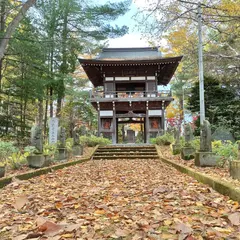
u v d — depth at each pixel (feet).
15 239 7.30
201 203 11.07
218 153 22.36
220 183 12.84
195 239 6.93
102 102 70.28
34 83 46.83
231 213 9.20
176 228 7.83
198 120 56.03
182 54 60.70
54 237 7.37
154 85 72.69
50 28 48.24
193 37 51.67
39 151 24.75
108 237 7.61
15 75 56.03
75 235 7.65
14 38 41.86
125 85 78.23
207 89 56.59
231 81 55.93
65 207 11.09
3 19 46.55
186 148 29.12
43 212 10.23
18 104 59.16
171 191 14.12
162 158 36.27
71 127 72.43
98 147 48.88
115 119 71.36
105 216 9.75
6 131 51.06
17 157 24.70
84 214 10.05
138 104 72.02
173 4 33.60
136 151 46.16
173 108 102.27
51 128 44.83
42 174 22.04
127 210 10.48
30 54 42.60
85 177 21.34
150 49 77.61
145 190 14.89
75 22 57.16
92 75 77.05
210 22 37.93
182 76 83.46
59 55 57.31
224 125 50.70
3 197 13.28
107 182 18.29
